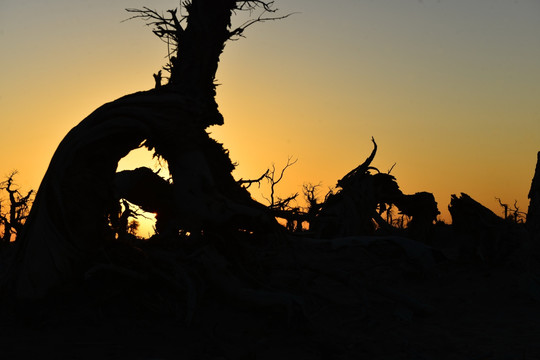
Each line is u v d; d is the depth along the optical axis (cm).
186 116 1288
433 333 1156
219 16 1413
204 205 1257
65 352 919
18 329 1055
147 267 1208
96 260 1186
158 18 1423
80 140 1224
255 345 1008
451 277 1903
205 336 1053
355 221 2219
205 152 1359
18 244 1222
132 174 1388
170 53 1430
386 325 1223
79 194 1193
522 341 1089
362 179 2417
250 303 1173
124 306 1177
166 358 911
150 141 1276
